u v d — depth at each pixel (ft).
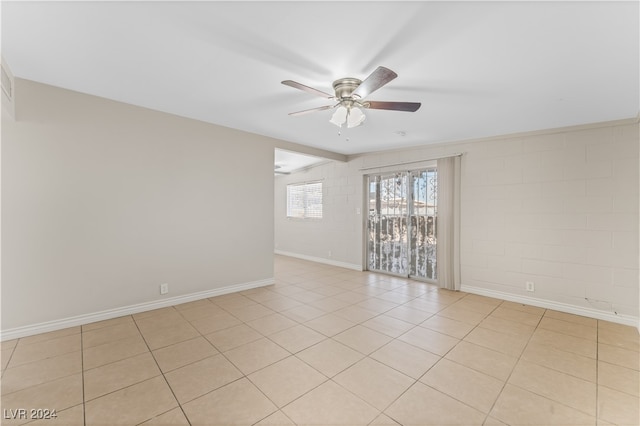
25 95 8.47
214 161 12.64
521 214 12.42
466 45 6.18
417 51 6.45
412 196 16.57
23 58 7.16
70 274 9.32
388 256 17.62
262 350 8.12
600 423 5.49
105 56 7.02
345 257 19.57
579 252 11.12
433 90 8.44
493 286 13.17
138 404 5.88
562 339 8.96
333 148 17.08
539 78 7.61
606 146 10.61
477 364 7.50
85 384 6.48
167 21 5.64
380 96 8.93
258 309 11.36
